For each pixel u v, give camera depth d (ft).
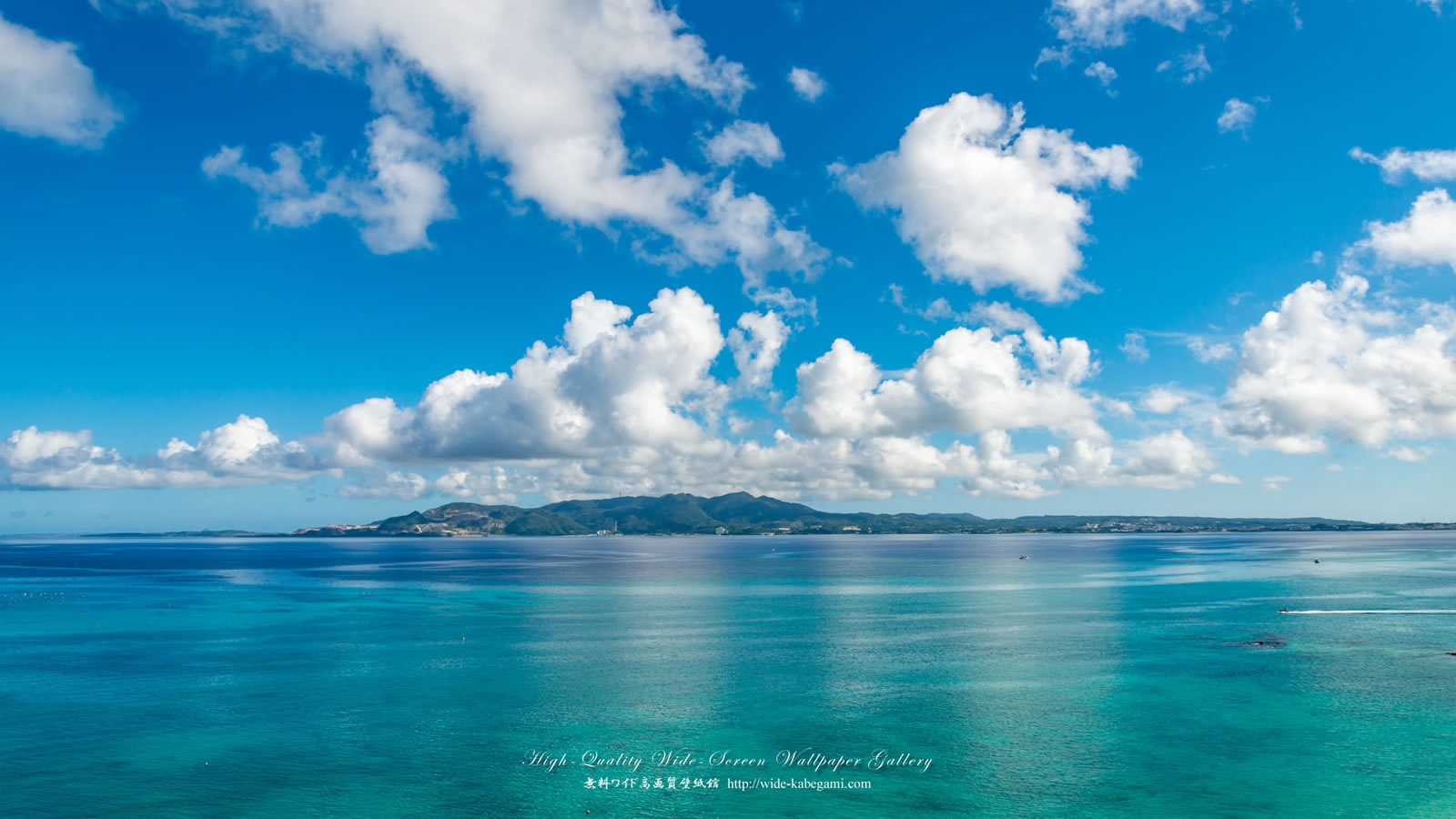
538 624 360.28
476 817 149.18
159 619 387.14
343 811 152.15
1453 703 212.84
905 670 254.68
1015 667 257.96
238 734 193.77
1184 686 231.50
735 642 308.81
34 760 177.88
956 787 161.38
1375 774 166.20
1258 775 165.99
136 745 186.60
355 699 222.89
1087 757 176.14
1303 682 235.20
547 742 187.01
